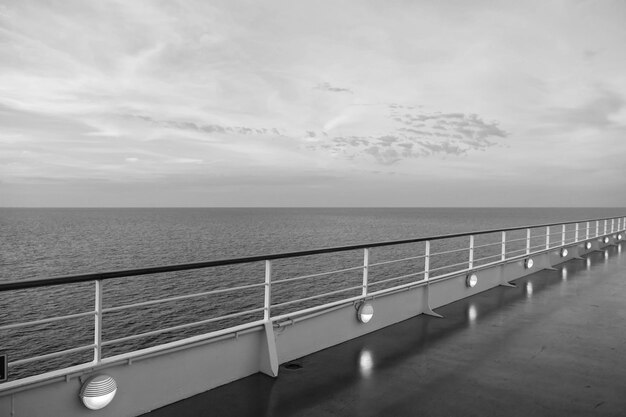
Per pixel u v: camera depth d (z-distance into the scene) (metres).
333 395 4.31
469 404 4.15
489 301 8.79
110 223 161.12
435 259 52.03
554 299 9.01
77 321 27.23
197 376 4.27
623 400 4.28
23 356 22.59
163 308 29.66
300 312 5.43
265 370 4.81
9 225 143.62
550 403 4.20
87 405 3.37
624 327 6.96
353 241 76.88
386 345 5.95
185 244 72.19
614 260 15.29
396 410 4.01
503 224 148.38
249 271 43.25
